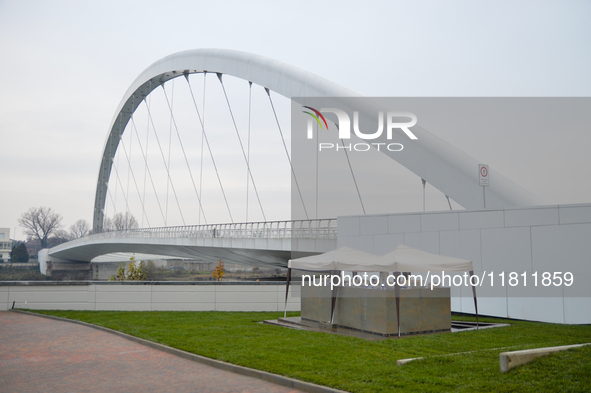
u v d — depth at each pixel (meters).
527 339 12.79
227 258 54.41
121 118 83.88
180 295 21.61
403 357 10.55
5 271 116.00
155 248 66.19
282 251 38.53
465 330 14.67
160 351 12.05
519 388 7.60
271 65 40.00
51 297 21.48
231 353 11.04
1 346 12.84
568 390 7.39
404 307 13.85
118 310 21.36
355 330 14.62
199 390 8.45
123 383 8.95
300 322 16.31
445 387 7.93
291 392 8.30
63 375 9.59
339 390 7.98
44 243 155.62
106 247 81.38
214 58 47.53
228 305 21.72
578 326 15.65
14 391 8.43
